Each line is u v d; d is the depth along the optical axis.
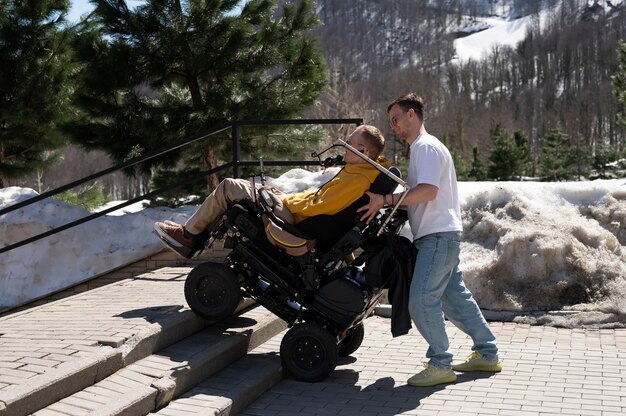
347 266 5.15
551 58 169.00
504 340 6.11
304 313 5.22
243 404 4.63
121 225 8.11
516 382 5.04
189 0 11.08
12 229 8.23
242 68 11.41
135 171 11.09
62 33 14.49
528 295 6.83
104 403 4.00
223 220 5.38
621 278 6.81
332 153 19.28
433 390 4.91
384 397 4.80
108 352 4.45
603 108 111.88
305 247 4.89
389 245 4.96
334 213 4.92
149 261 7.92
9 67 14.39
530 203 7.55
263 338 5.77
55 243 8.13
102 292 6.27
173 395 4.45
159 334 4.94
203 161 11.82
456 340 6.12
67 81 14.50
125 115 11.04
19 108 14.07
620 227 7.44
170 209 8.22
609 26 182.88
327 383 5.09
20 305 8.04
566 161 51.28
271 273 5.13
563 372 5.23
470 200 7.73
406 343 6.05
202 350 4.97
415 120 5.07
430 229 4.95
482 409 4.54
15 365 4.21
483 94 143.12
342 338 5.26
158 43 11.03
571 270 6.90
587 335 6.21
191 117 10.70
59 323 5.16
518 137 52.06
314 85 11.76
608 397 4.70
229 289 5.23
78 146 11.27
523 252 7.00
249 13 11.52
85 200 14.96
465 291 5.30
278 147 11.73
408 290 5.02
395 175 4.99
